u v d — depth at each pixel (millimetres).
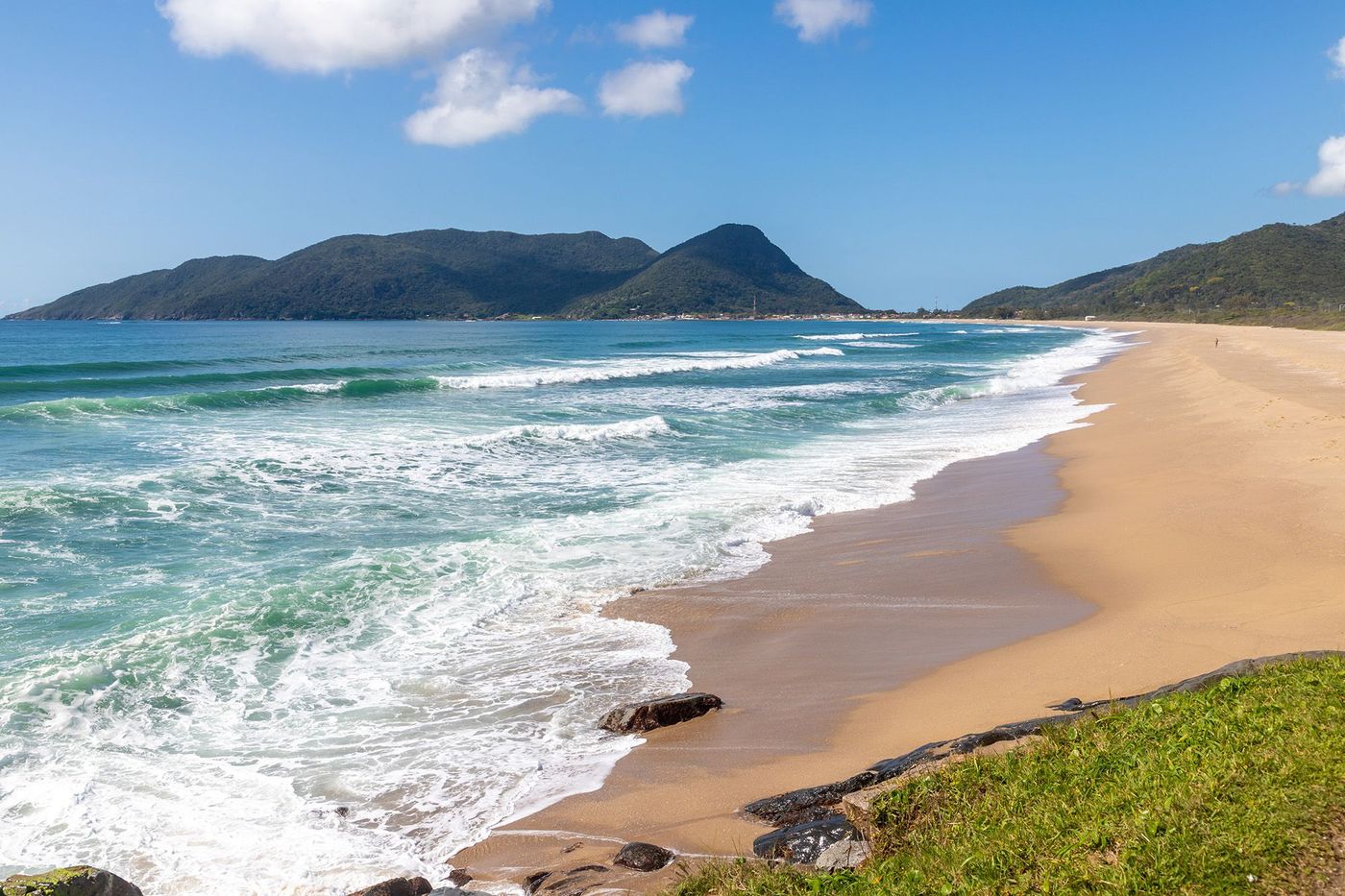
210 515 14844
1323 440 18891
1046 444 23438
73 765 7164
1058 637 9469
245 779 7027
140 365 43375
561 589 11703
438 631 10227
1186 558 11969
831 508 16344
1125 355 61500
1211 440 21047
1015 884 4160
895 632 10156
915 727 7391
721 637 10172
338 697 8531
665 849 5719
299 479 17609
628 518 15328
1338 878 3803
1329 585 9812
